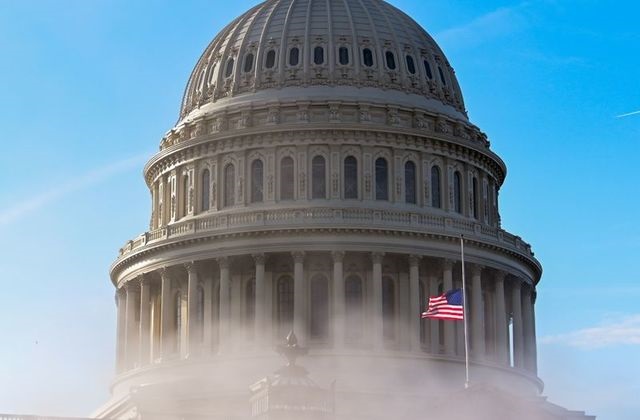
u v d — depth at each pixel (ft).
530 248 386.52
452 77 393.91
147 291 370.12
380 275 346.13
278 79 372.79
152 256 365.40
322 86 369.50
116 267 380.17
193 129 379.35
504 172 397.60
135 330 374.43
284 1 394.11
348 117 364.99
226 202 365.61
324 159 360.48
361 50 376.27
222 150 367.66
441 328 353.51
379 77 372.79
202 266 356.59
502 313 364.79
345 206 354.33
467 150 375.25
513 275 370.94
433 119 373.40
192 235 354.95
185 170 377.50
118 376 367.66
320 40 376.27
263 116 367.66
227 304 350.02
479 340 354.13
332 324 343.67
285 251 346.74
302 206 353.92
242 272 355.56
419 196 363.35
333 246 345.31
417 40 388.37
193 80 394.52
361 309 348.79
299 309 342.85
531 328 380.37
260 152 363.76
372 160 360.69
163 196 384.88
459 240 354.33
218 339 351.67
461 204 372.79
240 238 350.23
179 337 361.71
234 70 380.58
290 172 361.10
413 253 348.79
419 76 379.14
